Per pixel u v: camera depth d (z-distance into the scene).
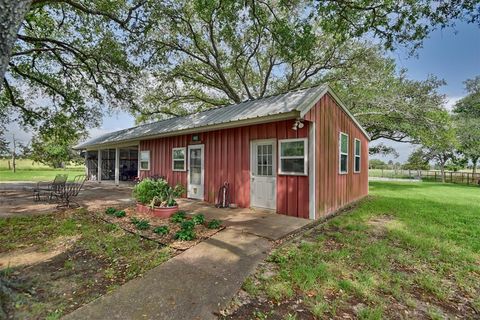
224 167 7.64
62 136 11.35
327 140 6.62
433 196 10.51
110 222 5.23
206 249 3.77
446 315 2.32
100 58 8.49
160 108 17.28
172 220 5.36
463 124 18.53
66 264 3.23
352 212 6.88
